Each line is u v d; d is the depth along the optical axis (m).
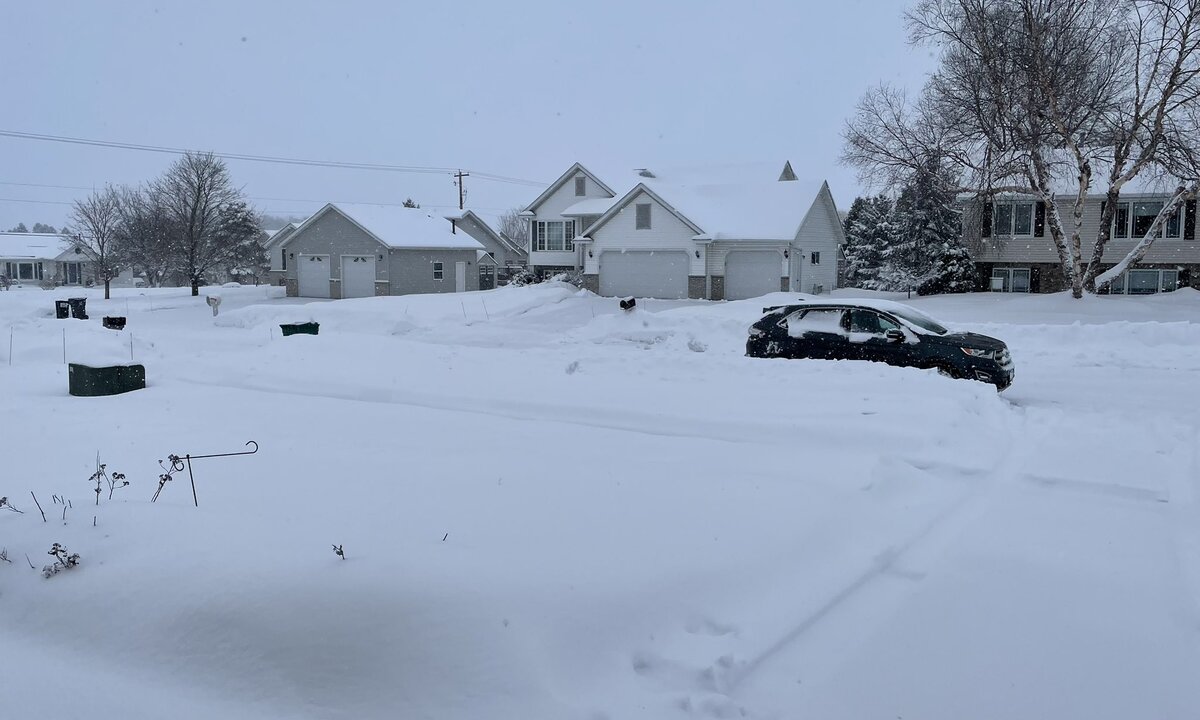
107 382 13.95
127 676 4.67
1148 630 5.40
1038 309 29.75
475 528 6.36
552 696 4.34
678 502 7.23
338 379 14.71
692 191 44.12
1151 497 8.03
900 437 9.52
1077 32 29.97
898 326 14.66
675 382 13.25
